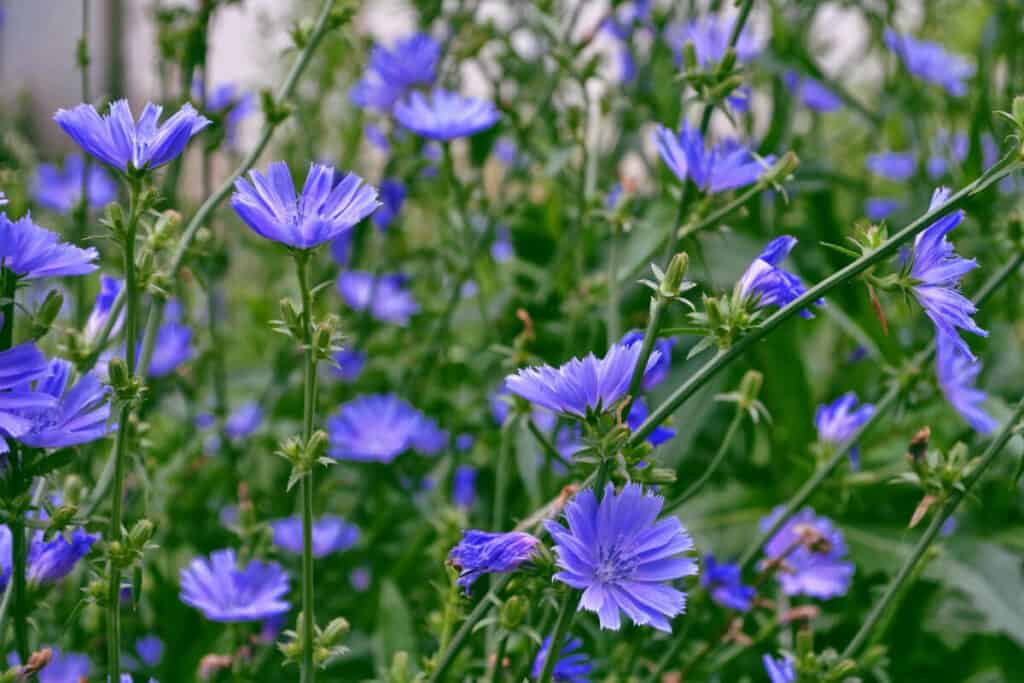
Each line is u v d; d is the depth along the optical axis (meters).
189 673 1.19
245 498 1.14
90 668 1.15
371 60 1.37
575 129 1.25
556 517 0.98
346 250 1.39
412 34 1.36
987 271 1.33
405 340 1.46
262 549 1.12
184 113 0.96
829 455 1.19
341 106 1.62
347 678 1.22
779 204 1.37
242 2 1.21
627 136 1.35
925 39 1.65
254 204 0.95
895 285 0.97
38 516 0.98
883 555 1.27
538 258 1.38
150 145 0.95
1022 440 1.14
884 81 1.45
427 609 1.23
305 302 0.96
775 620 1.15
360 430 1.29
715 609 1.20
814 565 1.19
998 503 1.29
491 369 1.32
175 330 1.27
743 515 1.31
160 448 1.34
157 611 1.21
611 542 0.94
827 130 1.98
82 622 1.18
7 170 1.25
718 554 1.29
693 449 1.35
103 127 0.95
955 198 0.95
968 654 1.25
